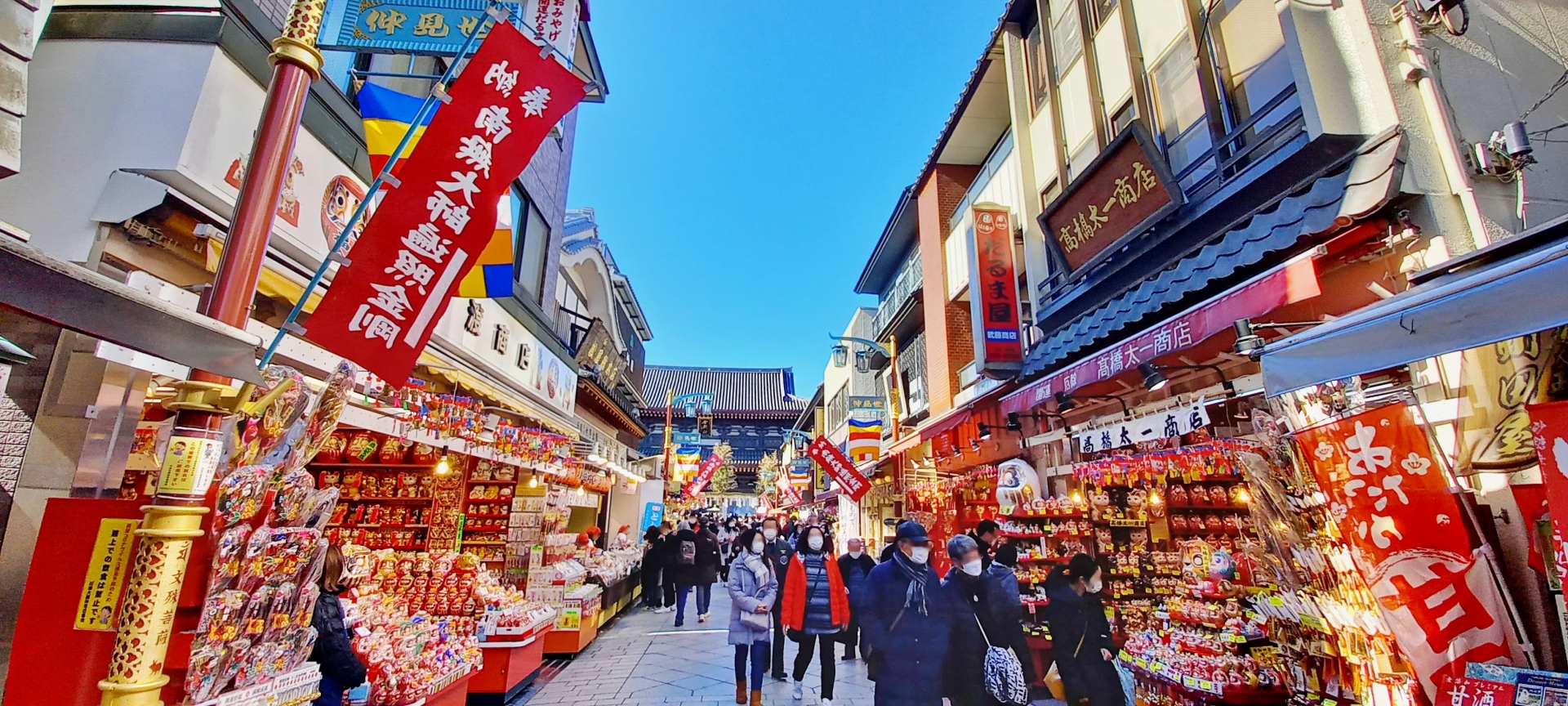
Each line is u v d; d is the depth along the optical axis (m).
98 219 3.77
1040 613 6.90
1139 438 6.08
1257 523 4.40
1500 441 3.48
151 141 3.96
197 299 4.23
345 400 3.03
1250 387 5.21
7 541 3.15
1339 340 3.19
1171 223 6.61
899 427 17.09
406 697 4.45
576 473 9.77
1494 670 2.91
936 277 14.70
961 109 12.84
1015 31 11.04
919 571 4.30
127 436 3.63
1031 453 9.56
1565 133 4.48
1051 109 9.78
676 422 45.53
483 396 7.38
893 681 4.04
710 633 10.48
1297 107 5.20
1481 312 2.58
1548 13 4.92
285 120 2.62
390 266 3.26
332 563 3.74
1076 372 6.75
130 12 4.28
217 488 2.40
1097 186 7.57
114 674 2.06
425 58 7.71
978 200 13.59
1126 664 5.44
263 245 2.54
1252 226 5.22
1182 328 5.22
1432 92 4.44
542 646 7.47
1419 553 3.25
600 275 18.20
